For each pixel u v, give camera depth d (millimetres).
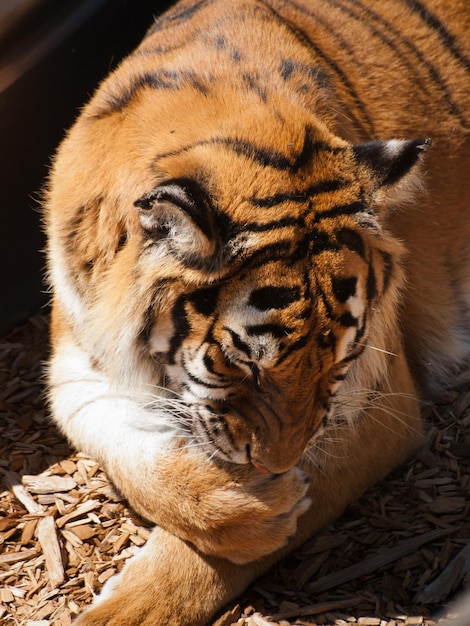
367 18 9625
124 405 8375
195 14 8984
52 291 9461
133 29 12234
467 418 9859
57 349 9203
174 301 7043
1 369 11023
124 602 7531
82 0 11438
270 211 6809
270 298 6730
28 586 8250
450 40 10070
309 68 8219
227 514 7504
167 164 7145
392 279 7906
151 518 7992
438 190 9898
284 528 7680
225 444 7434
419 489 9008
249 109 7465
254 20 8609
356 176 7258
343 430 8367
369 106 9164
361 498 8938
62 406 8945
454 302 10547
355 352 7332
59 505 9031
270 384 6992
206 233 6492
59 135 11438
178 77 7992
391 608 7852
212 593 7691
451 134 9867
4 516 8945
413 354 10305
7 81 10625
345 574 8188
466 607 7730
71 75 11398
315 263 6863
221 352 6980
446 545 8383
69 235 8078
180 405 7738
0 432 10055
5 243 11250
